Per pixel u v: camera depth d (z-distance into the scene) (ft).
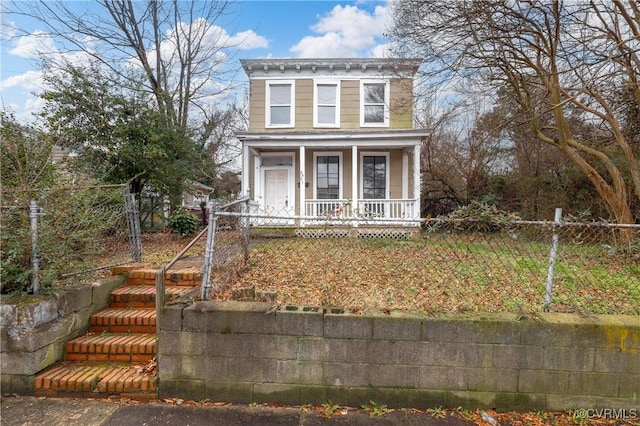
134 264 14.39
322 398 8.48
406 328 8.29
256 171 37.88
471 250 9.88
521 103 27.73
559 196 35.78
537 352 8.11
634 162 25.17
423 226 10.75
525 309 9.44
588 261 10.57
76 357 9.89
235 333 8.54
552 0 21.72
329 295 10.64
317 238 13.52
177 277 13.25
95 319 10.93
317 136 33.19
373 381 8.39
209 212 9.86
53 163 15.93
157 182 27.94
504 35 23.50
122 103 26.03
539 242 9.39
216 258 10.92
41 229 9.67
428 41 24.43
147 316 10.96
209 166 44.42
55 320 9.59
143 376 8.96
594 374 8.05
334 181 37.99
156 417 7.99
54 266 10.01
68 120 24.86
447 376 8.27
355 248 12.87
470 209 9.46
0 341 8.88
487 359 8.18
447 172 48.83
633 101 26.89
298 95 37.52
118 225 15.14
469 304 9.68
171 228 27.68
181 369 8.64
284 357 8.50
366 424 7.82
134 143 26.45
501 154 44.60
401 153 37.60
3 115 15.80
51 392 8.82
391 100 36.52
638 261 10.26
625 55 21.35
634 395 7.99
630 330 7.98
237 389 8.59
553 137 35.42
